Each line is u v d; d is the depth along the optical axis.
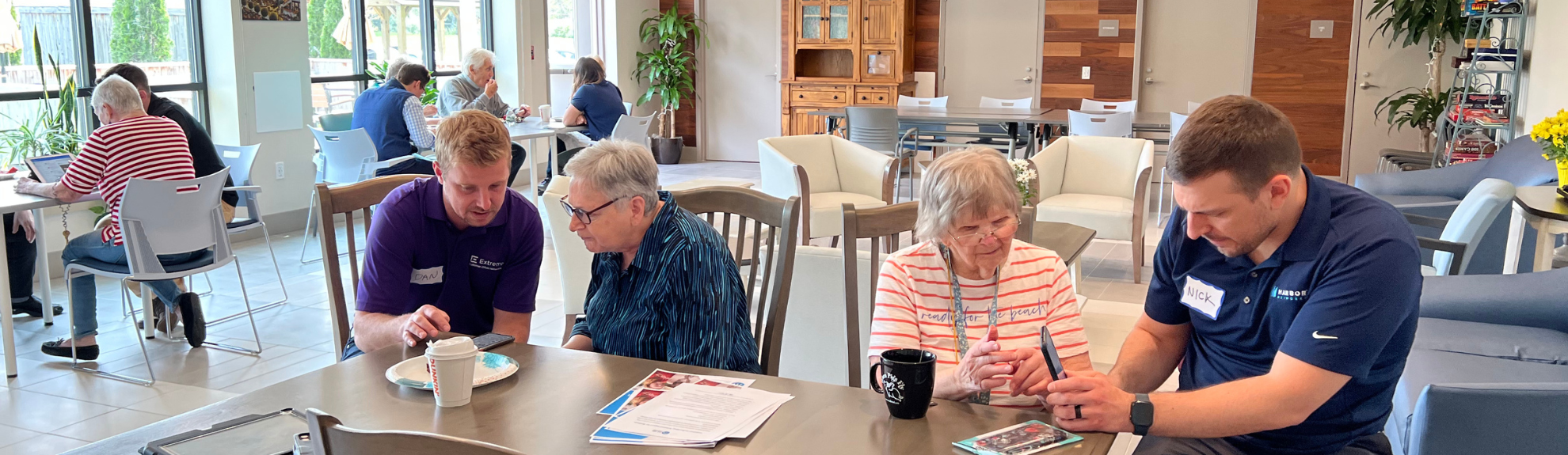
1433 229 4.55
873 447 1.51
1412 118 8.27
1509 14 6.34
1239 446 1.96
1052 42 9.90
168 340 4.37
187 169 4.19
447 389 1.67
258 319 4.72
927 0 10.30
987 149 2.01
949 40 10.27
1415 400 2.57
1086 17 9.73
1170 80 9.62
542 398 1.72
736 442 1.53
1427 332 3.03
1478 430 2.20
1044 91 10.02
